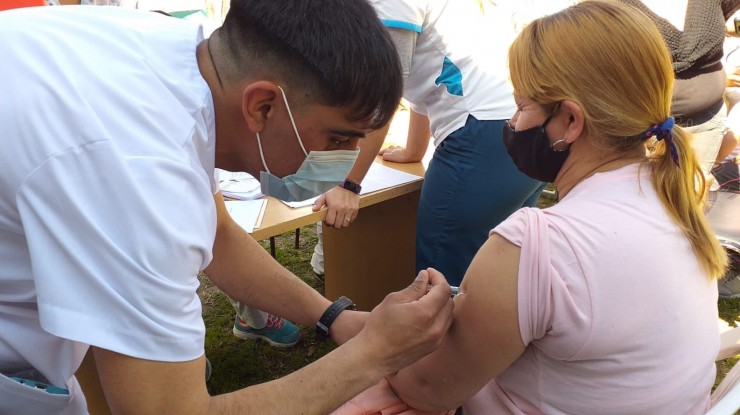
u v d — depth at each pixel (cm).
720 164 336
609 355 97
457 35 185
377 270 267
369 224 260
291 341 271
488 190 192
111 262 75
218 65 92
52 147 74
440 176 197
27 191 75
